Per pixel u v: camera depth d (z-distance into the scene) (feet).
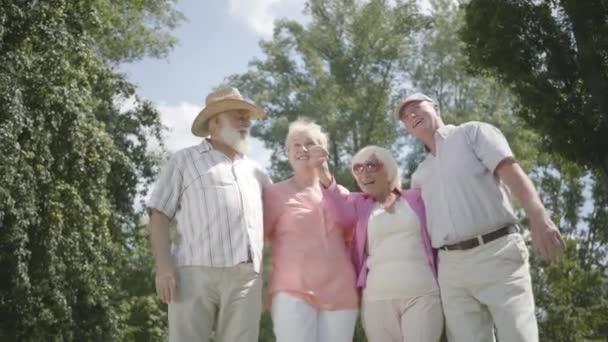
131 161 66.59
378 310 15.88
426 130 15.96
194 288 14.89
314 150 16.28
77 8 48.44
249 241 15.11
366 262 16.20
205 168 15.51
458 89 107.86
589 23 41.39
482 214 14.84
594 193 97.96
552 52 42.47
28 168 42.88
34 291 46.14
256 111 16.43
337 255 15.87
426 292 15.56
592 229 102.17
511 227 15.01
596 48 40.55
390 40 104.73
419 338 15.46
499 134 15.29
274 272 15.84
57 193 46.75
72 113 46.70
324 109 101.45
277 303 15.39
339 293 15.56
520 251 14.87
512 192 14.71
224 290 14.96
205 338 15.21
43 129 44.93
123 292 77.51
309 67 108.06
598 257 101.35
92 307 52.70
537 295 83.92
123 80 69.15
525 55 42.78
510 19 42.63
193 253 15.05
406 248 15.84
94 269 51.88
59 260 47.42
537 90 42.60
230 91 16.33
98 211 52.21
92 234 49.83
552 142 43.68
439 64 106.01
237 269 14.94
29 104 43.93
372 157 16.49
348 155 105.40
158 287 14.84
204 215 15.14
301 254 15.58
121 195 64.85
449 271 15.14
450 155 15.35
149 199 15.57
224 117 16.20
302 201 16.10
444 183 15.30
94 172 51.01
